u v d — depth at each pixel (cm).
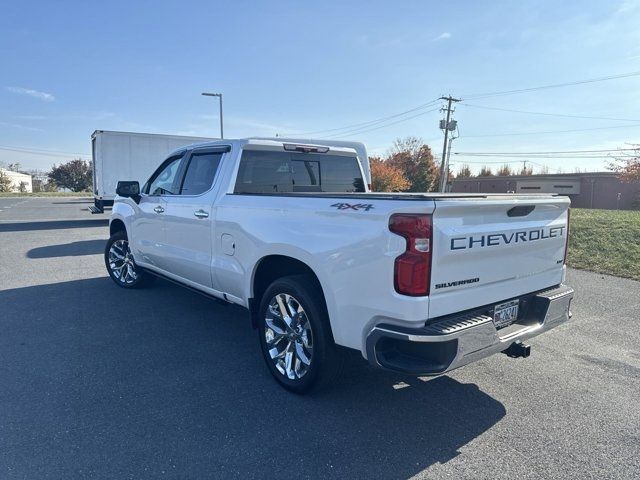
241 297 422
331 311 319
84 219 1953
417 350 277
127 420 317
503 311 331
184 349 449
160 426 310
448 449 292
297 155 498
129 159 1667
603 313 591
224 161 461
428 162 5909
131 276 678
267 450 286
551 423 325
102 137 1616
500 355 450
